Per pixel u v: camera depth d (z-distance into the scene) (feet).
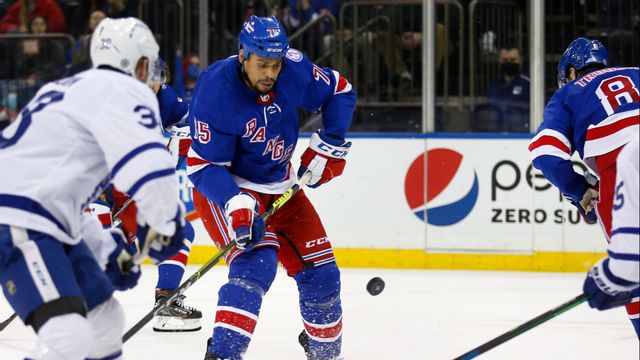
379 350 34.01
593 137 26.58
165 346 34.45
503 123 56.39
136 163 20.44
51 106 20.95
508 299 45.16
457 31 56.08
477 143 54.13
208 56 58.34
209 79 26.91
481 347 24.00
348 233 55.11
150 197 20.62
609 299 22.11
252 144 27.61
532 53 55.01
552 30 55.47
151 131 20.76
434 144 54.44
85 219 23.32
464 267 54.44
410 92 57.57
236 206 26.17
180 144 34.78
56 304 20.22
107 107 20.65
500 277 51.80
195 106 26.99
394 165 54.65
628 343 35.32
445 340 35.88
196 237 55.83
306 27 58.34
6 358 32.81
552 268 53.83
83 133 20.83
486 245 54.24
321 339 29.01
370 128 58.18
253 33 25.95
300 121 59.26
